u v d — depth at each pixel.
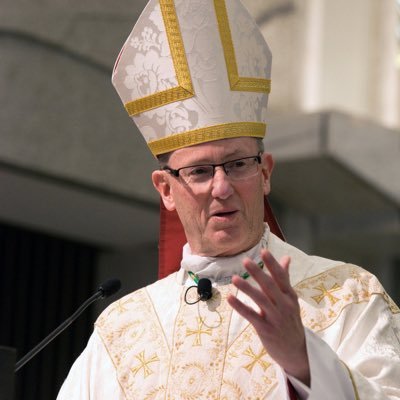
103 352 10.40
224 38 10.56
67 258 26.92
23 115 21.56
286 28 26.14
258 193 10.13
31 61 21.77
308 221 27.72
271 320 8.30
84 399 10.18
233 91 10.37
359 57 26.36
